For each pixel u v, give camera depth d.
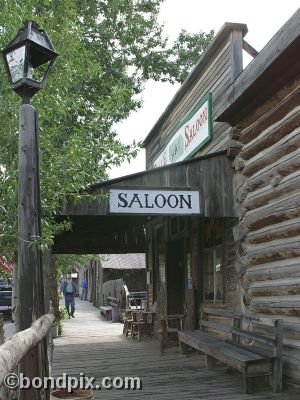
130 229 13.28
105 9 12.73
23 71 3.73
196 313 9.27
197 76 9.64
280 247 6.11
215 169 7.29
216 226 8.53
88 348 9.82
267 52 6.00
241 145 7.21
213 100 8.59
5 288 17.03
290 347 5.75
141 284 27.84
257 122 6.67
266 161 6.44
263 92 6.32
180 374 6.74
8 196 4.69
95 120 6.04
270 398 5.31
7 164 4.84
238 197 7.15
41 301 3.57
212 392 5.65
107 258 26.86
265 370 5.91
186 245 10.22
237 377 6.46
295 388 5.55
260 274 6.63
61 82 5.79
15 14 5.01
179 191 7.05
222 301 8.10
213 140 8.49
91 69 7.19
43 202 4.99
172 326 10.74
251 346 6.52
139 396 5.52
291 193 5.90
